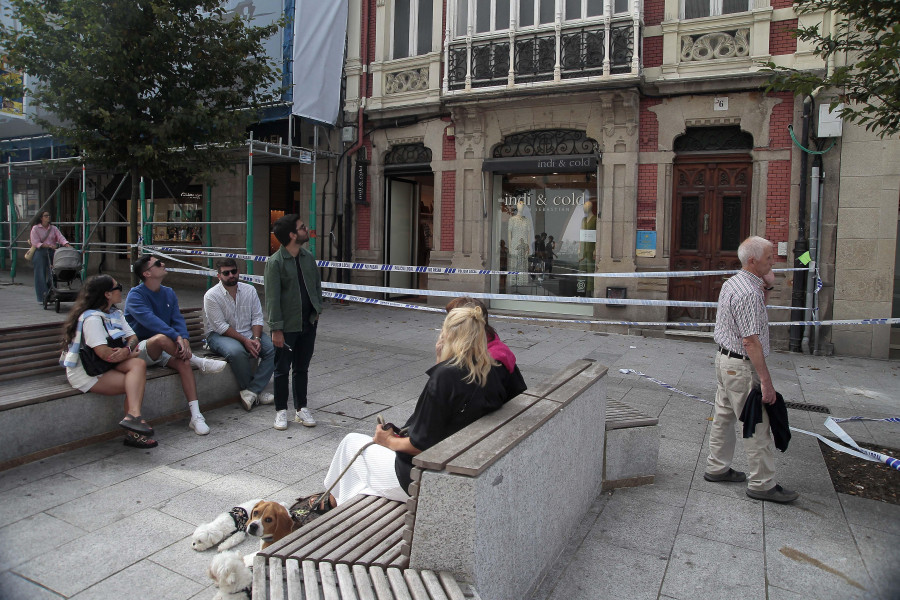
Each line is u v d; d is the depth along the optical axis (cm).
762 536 359
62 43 757
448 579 233
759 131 991
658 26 1041
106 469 421
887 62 453
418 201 1423
